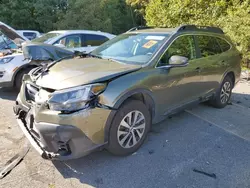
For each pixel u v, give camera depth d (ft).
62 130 7.98
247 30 24.35
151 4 38.96
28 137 9.19
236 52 16.97
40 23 67.00
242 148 11.00
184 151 10.58
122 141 9.66
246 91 20.92
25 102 9.97
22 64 17.30
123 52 12.22
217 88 15.34
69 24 68.08
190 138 11.80
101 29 71.87
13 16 63.21
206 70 13.80
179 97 12.23
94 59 11.60
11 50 19.20
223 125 13.47
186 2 31.35
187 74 12.35
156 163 9.63
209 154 10.41
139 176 8.83
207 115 14.88
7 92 18.62
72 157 8.32
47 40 23.04
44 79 9.42
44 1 67.00
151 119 11.07
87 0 69.67
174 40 12.00
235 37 25.32
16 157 9.70
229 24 25.96
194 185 8.43
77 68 9.99
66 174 8.81
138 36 12.94
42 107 8.41
